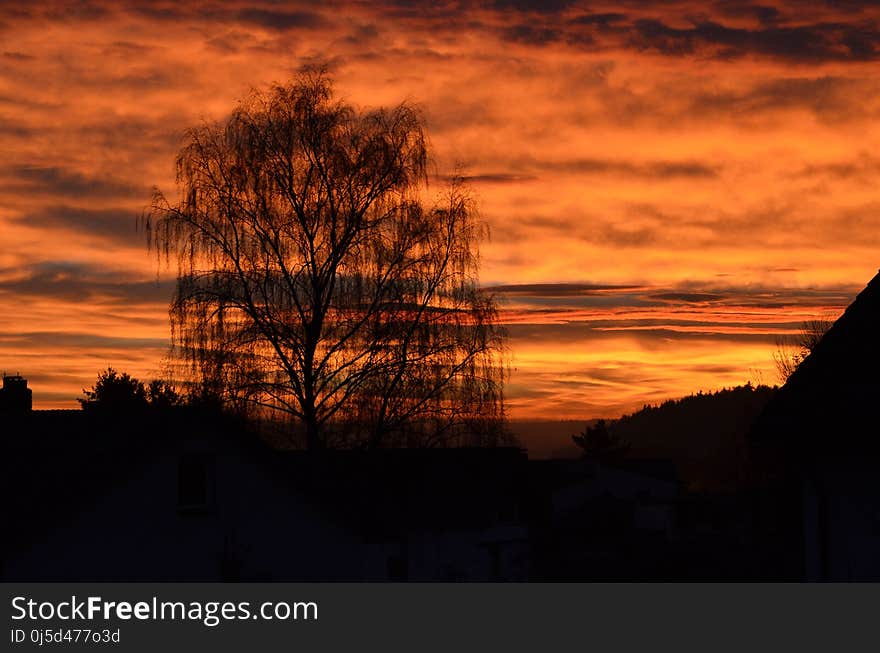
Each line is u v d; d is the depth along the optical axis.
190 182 30.28
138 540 24.23
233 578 24.61
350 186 30.64
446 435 30.83
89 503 23.89
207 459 25.25
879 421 12.27
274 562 25.45
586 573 42.66
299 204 30.38
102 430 27.66
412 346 30.50
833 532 13.35
